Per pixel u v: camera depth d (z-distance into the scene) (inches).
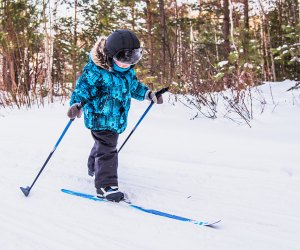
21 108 308.0
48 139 198.2
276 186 126.7
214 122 207.3
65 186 135.1
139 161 158.4
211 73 290.0
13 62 362.0
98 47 115.6
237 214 108.0
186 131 191.9
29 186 133.4
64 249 87.5
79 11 585.0
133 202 119.7
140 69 384.2
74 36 582.6
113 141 122.3
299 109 215.9
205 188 128.9
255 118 204.8
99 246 89.0
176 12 668.7
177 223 101.9
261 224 101.0
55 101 339.6
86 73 116.6
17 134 211.6
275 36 523.2
